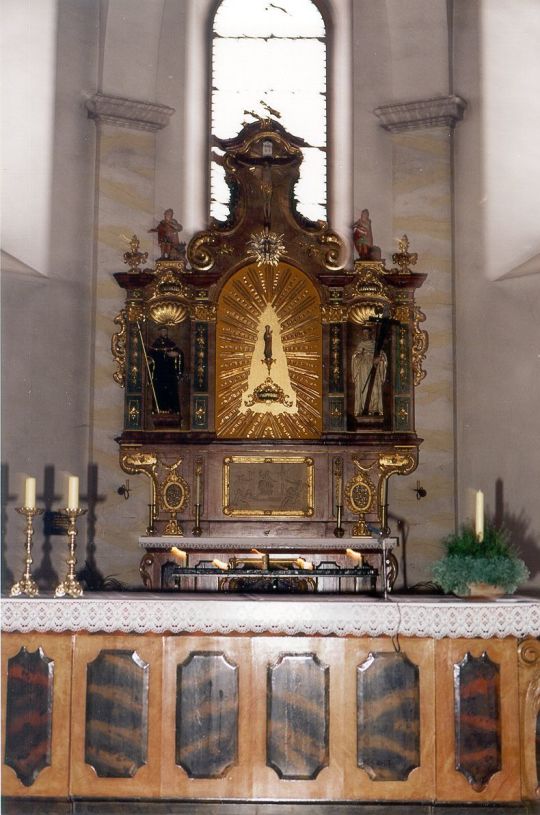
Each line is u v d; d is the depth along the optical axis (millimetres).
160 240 12328
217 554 11617
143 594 7449
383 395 12172
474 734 6727
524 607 6785
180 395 12133
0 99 11570
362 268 12281
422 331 12383
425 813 6695
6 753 6781
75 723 6793
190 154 13227
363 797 6707
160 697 6789
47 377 11828
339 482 11922
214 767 6754
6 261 11523
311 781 6727
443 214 12820
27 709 6805
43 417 11734
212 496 11938
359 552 11633
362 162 13250
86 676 6820
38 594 7145
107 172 12633
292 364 12266
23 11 11805
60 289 12070
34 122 11953
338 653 6797
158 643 6824
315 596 7348
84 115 12586
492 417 12102
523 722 6750
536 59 12117
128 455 11977
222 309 12312
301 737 6754
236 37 13672
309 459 12000
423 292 12695
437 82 12938
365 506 11922
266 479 11977
